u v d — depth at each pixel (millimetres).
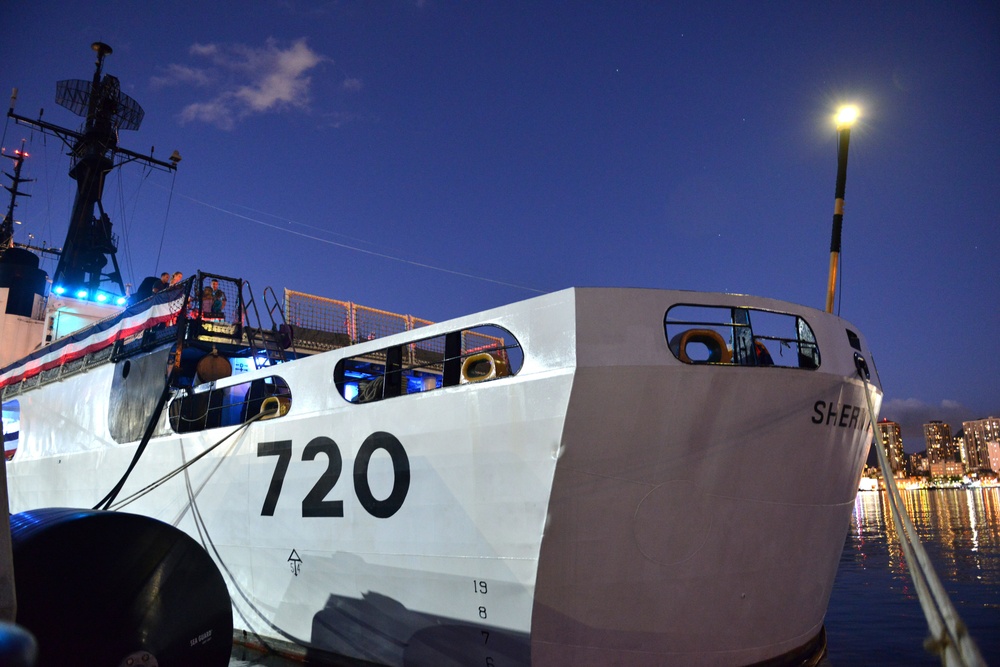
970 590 17625
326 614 8984
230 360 12961
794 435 7500
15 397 17344
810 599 8484
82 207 19953
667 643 7309
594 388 6676
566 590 6969
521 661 7148
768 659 8047
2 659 1737
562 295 6988
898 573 21484
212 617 7016
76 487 13906
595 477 6824
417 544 7883
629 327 6836
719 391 6973
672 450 6945
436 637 7832
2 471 3693
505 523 7141
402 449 8070
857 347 8422
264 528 9695
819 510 8109
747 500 7395
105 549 6535
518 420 7047
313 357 9438
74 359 15094
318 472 9008
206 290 12602
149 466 11914
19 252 21422
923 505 103750
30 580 6109
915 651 11336
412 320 15141
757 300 7449
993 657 10867
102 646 6328
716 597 7445
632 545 7004
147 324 12781
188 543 7047
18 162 26875
